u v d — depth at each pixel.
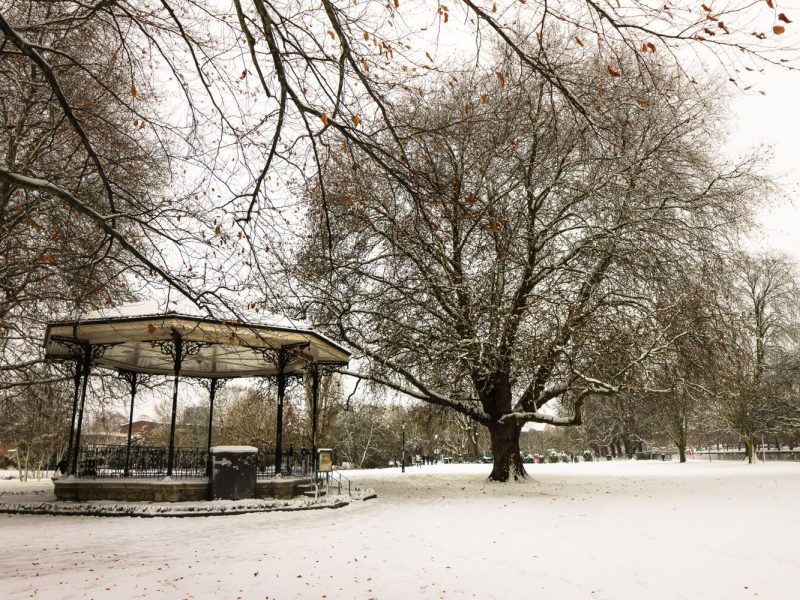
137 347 19.17
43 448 40.25
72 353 18.11
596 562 7.79
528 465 43.47
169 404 50.66
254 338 16.20
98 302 12.84
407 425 57.72
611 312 21.19
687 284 19.14
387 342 21.11
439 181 7.09
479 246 17.64
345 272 21.53
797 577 6.58
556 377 21.80
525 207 21.17
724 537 9.48
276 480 17.02
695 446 81.75
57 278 15.62
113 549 9.55
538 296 18.75
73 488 15.80
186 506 14.35
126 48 8.62
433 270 21.09
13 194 15.23
